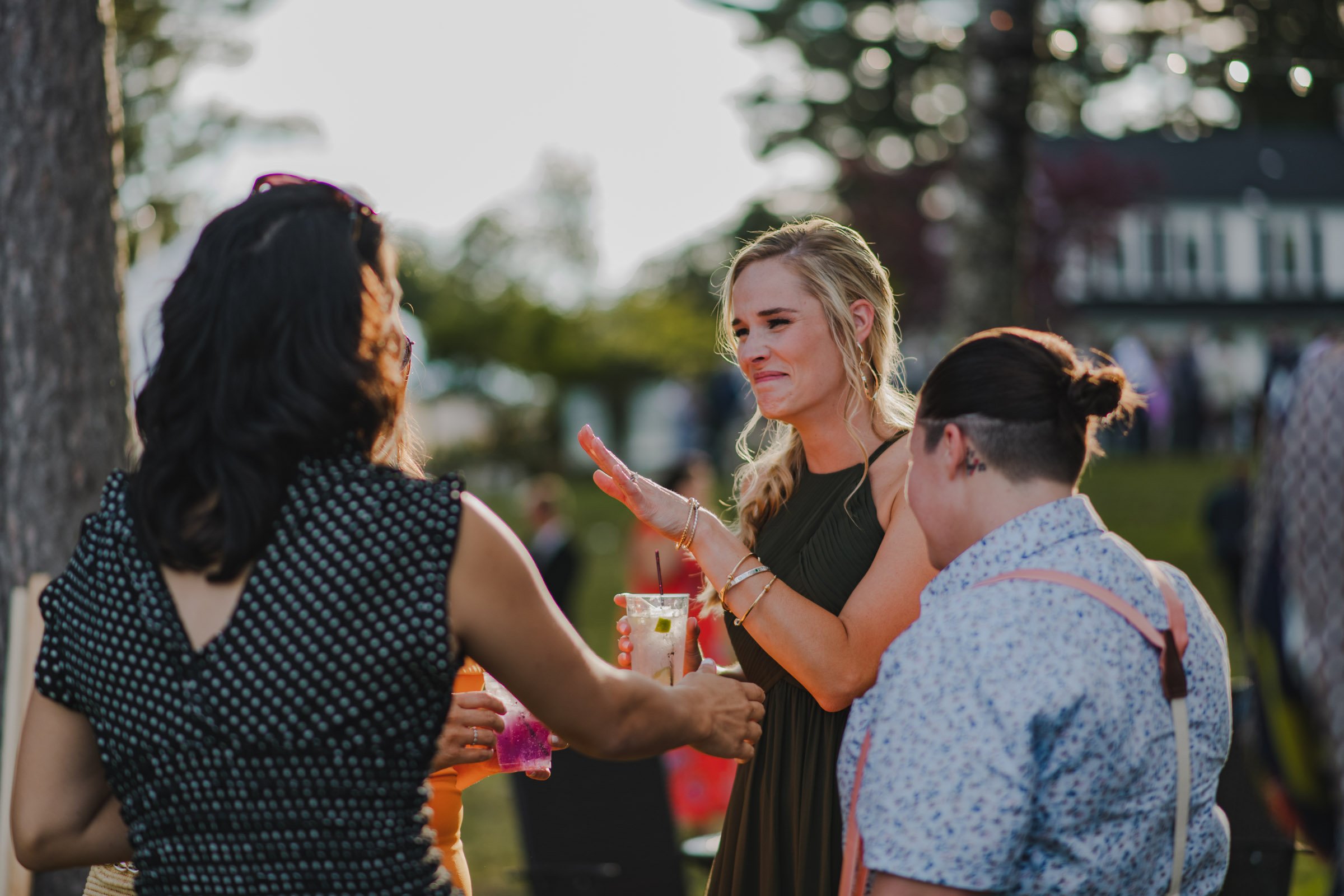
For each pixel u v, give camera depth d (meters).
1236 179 39.91
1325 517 1.37
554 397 29.19
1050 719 1.41
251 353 1.39
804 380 2.11
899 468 2.06
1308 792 1.42
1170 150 40.25
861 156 10.53
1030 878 1.46
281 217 1.44
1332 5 6.15
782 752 2.10
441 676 1.39
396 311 1.54
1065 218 21.72
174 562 1.38
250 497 1.36
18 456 3.17
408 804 1.41
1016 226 7.09
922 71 8.98
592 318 30.42
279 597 1.37
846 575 2.05
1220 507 10.19
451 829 2.09
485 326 29.61
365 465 1.43
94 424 3.25
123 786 1.43
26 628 2.99
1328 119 6.75
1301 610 1.40
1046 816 1.44
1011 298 7.09
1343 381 1.37
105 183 3.31
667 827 3.59
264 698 1.35
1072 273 23.56
